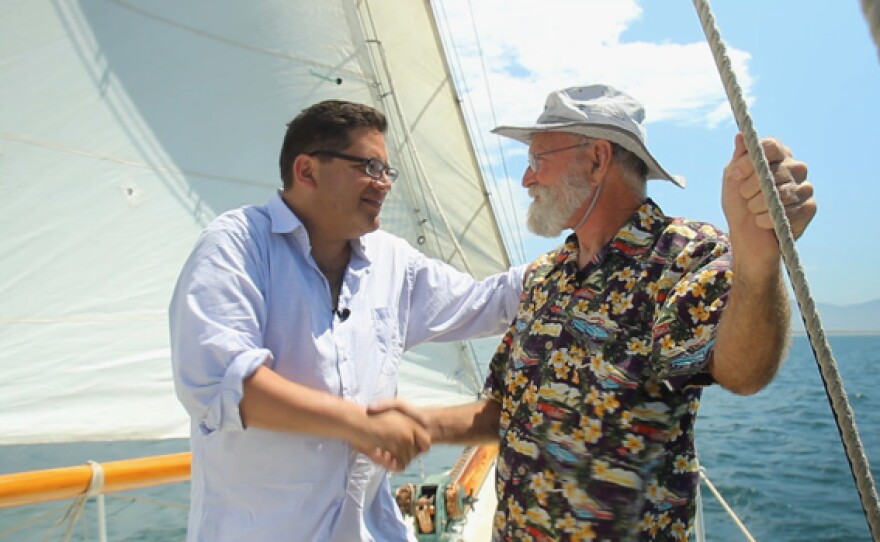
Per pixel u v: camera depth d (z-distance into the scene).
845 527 8.02
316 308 1.66
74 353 3.19
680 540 1.55
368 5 4.55
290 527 1.58
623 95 1.74
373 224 1.73
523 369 1.72
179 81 3.72
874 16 0.62
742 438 13.40
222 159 3.84
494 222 5.08
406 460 1.47
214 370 1.47
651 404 1.53
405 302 1.90
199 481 1.65
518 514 1.67
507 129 1.85
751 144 0.99
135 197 3.49
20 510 6.35
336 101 1.72
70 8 3.37
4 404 3.01
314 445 1.60
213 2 3.85
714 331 1.38
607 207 1.71
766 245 1.16
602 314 1.59
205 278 1.52
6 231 3.11
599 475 1.55
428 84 4.84
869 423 14.49
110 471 2.32
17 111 3.17
